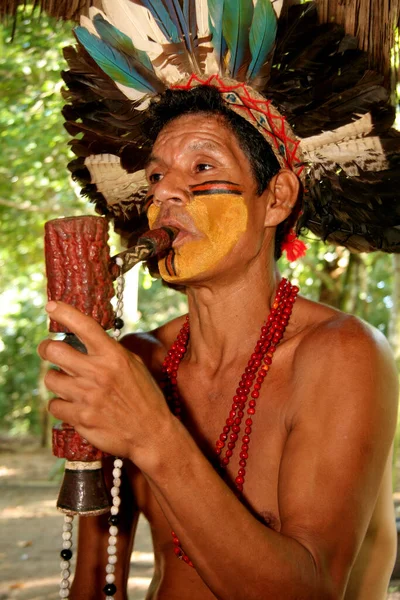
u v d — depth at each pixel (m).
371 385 1.96
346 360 1.99
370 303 14.14
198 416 2.33
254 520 1.67
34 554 6.93
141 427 1.58
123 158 2.66
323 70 2.38
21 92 9.13
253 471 2.16
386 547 2.29
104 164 2.71
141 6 2.44
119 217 2.81
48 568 6.44
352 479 1.85
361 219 2.58
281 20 2.38
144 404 1.57
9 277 16.48
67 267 1.64
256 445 2.17
